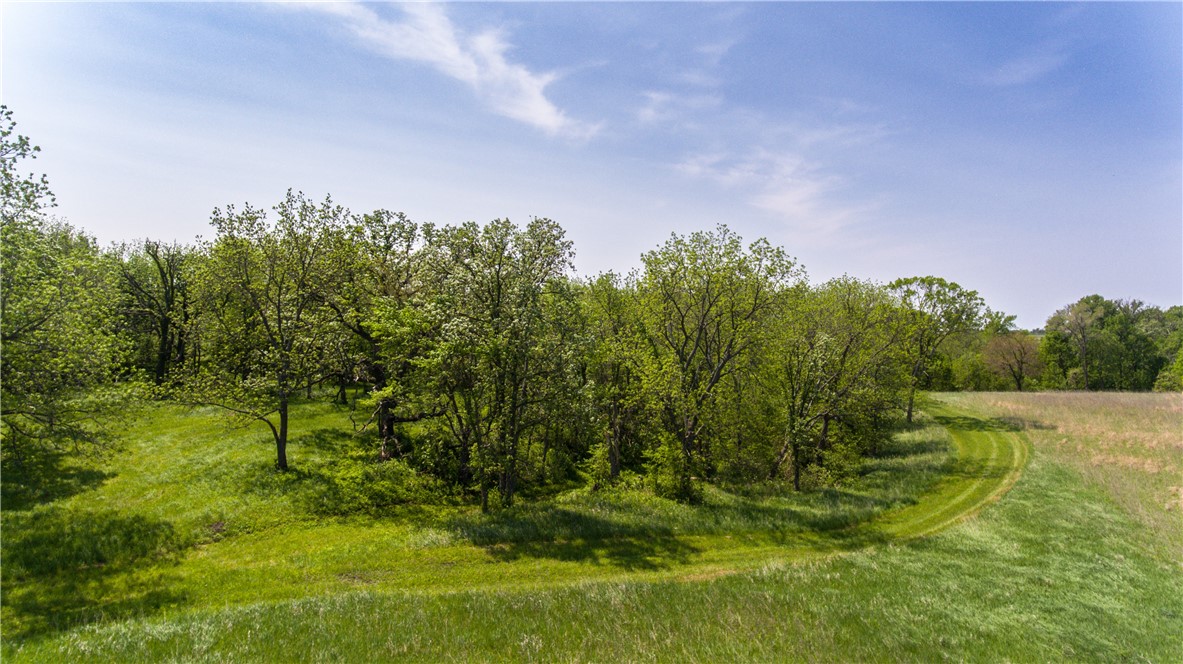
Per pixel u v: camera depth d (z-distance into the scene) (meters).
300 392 45.81
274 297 29.19
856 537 22.42
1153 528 21.75
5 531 18.72
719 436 32.91
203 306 33.78
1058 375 82.31
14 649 11.79
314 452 30.52
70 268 20.62
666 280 31.22
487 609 14.88
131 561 17.88
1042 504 25.39
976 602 16.27
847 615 15.29
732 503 26.36
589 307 33.16
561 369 25.42
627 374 34.97
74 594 15.40
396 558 18.88
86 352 20.30
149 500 22.75
